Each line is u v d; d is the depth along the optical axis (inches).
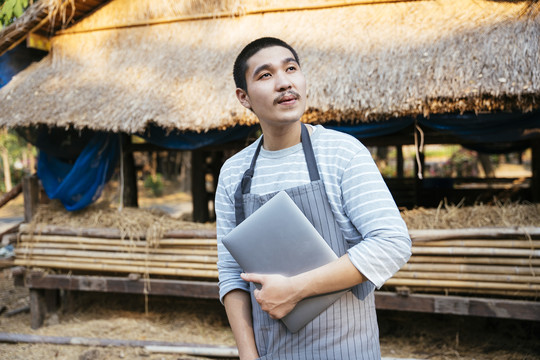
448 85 128.4
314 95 138.5
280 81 47.6
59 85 174.9
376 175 47.1
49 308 178.5
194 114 146.8
